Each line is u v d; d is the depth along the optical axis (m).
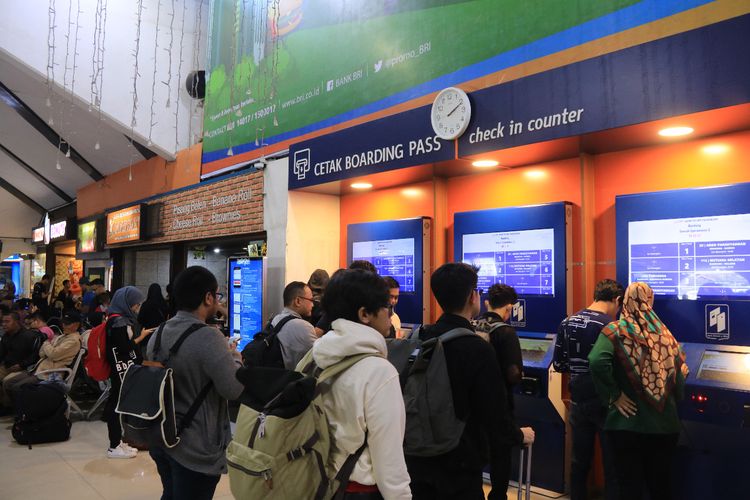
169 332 2.58
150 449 2.72
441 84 5.52
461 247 4.81
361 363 1.69
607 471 3.23
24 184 17.16
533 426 4.11
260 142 7.74
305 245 6.11
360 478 1.67
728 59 3.01
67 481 4.56
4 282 19.56
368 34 6.31
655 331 3.02
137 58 9.26
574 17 4.54
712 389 3.18
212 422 2.53
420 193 5.38
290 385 1.66
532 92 3.89
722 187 3.48
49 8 8.19
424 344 2.14
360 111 6.34
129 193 11.70
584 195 4.19
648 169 3.96
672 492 3.37
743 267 3.39
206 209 7.92
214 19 9.10
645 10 4.11
